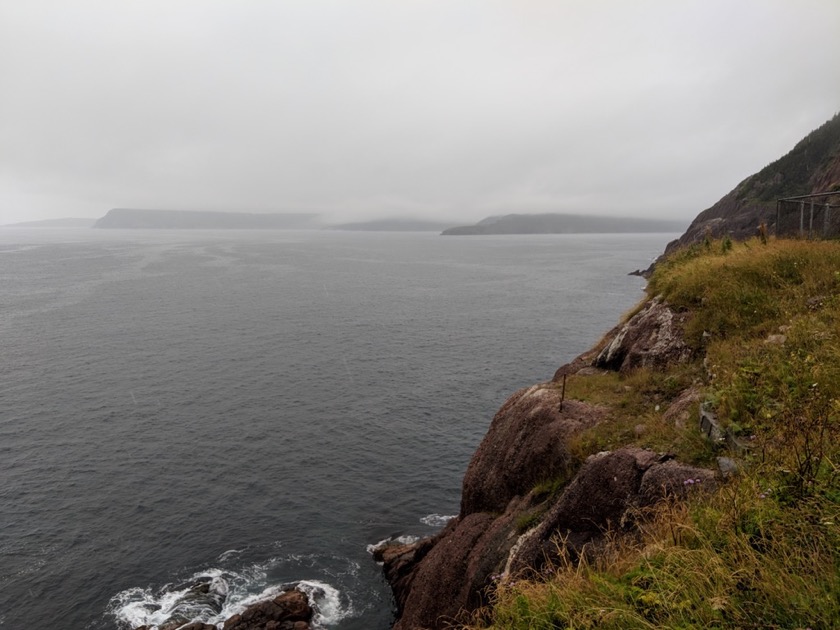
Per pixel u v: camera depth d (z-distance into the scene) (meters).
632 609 5.13
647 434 11.05
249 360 54.44
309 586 23.64
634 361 15.96
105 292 98.25
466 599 11.90
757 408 8.63
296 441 36.41
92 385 46.44
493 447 16.42
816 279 14.32
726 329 13.98
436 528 27.52
